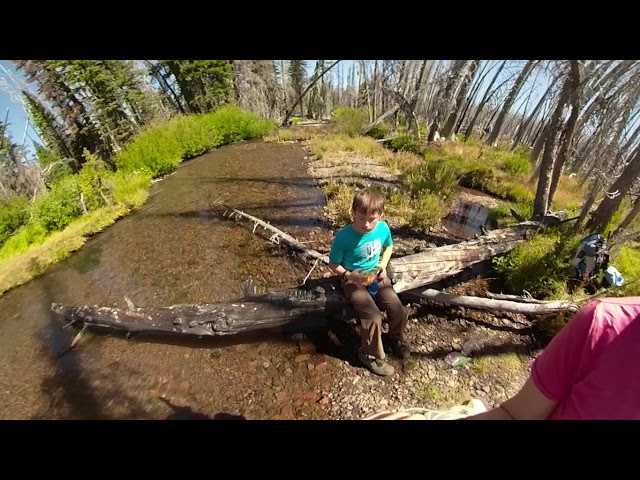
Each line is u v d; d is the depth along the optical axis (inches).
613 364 33.1
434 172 313.3
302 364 125.4
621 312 33.9
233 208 273.4
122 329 147.8
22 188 1048.8
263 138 676.1
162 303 169.5
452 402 110.1
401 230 218.2
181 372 127.2
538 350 131.1
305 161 418.3
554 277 157.4
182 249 219.8
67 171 1125.1
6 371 140.9
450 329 139.7
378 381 117.6
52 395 125.6
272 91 2098.9
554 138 193.2
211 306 139.6
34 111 1133.1
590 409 35.6
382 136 653.9
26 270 233.8
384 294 117.1
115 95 1073.5
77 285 202.2
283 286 169.2
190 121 621.3
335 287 139.1
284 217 248.7
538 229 192.7
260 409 110.5
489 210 265.6
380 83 789.2
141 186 368.2
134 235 254.1
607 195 180.4
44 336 159.6
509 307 138.2
